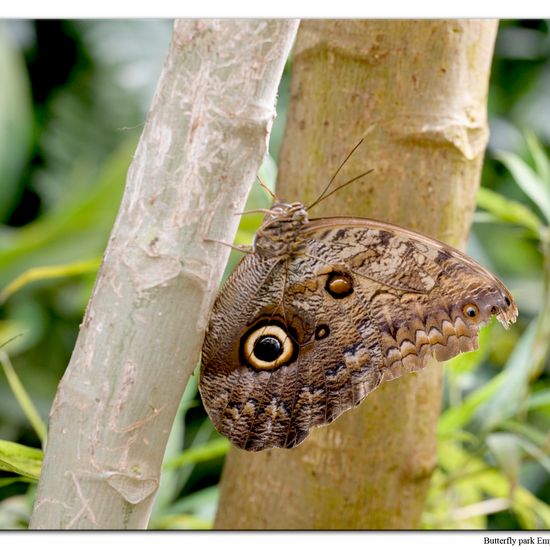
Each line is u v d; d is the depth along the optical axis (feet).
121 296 2.69
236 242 3.15
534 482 4.09
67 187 4.72
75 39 5.09
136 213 2.69
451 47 2.89
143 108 5.01
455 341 2.84
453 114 2.90
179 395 2.71
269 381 2.86
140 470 2.70
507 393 3.18
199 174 2.68
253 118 2.68
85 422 2.69
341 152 2.91
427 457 2.99
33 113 4.94
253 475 2.99
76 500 2.69
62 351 4.47
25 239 3.91
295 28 2.69
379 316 2.86
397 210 2.91
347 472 2.96
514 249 4.91
